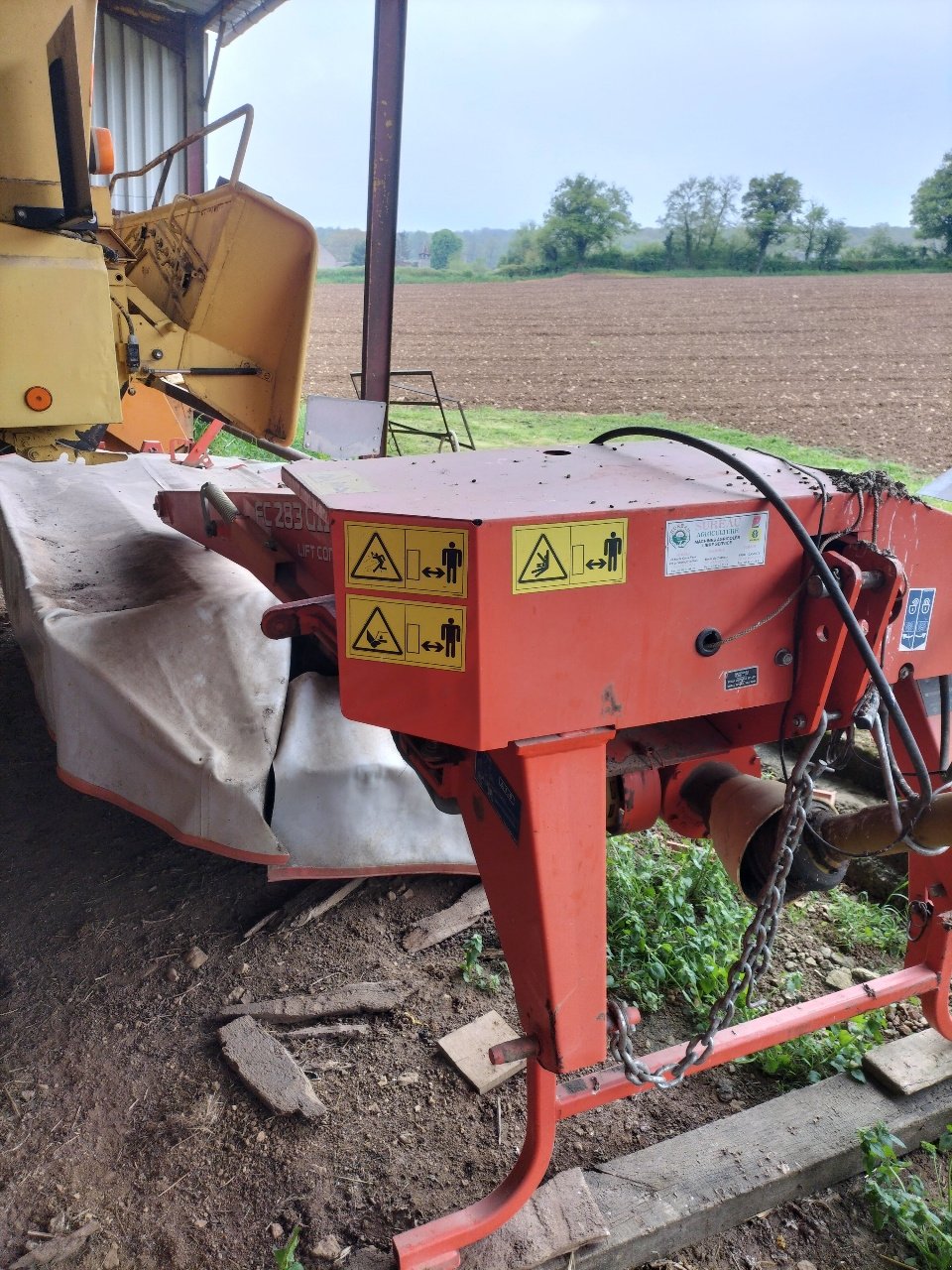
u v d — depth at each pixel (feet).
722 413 61.52
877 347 91.50
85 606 12.18
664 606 5.93
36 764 14.51
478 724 5.55
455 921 10.80
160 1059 9.06
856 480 6.60
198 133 15.98
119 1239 7.40
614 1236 7.18
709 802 7.55
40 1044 9.24
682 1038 9.46
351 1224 7.45
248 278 15.11
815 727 6.49
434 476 6.96
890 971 10.43
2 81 10.94
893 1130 8.22
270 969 10.17
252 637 11.18
